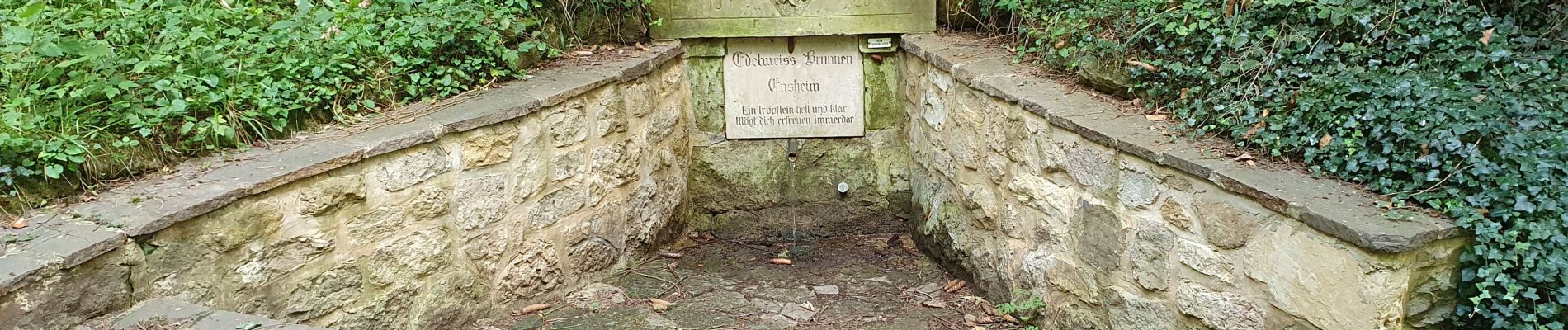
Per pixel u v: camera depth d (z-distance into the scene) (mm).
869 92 5773
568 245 4453
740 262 5246
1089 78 3961
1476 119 2748
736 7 5500
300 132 3592
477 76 4367
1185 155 3109
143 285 2693
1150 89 3725
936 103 4953
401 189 3514
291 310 3143
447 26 4336
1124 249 3404
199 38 3799
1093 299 3623
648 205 5145
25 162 2826
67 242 2549
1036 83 4121
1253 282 2867
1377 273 2455
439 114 3814
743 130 5809
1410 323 2582
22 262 2418
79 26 3627
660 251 5332
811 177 5867
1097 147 3463
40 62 3355
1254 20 3676
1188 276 3117
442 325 3770
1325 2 3527
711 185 5859
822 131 5820
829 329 4133
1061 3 4527
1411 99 2928
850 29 5527
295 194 3125
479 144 3834
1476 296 2510
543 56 4844
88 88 3182
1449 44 3279
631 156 4871
